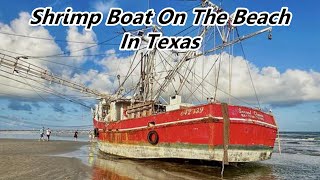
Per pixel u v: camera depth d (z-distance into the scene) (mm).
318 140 75875
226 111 17047
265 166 23609
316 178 18094
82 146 39062
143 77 27281
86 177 15008
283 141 71188
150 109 22406
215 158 16797
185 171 17688
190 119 17812
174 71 23500
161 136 19703
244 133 17562
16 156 23031
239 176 17156
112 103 28531
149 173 16812
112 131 26047
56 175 15000
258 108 19500
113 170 17703
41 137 49969
